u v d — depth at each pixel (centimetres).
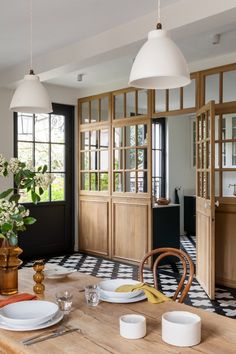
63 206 631
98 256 607
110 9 319
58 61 425
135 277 487
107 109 632
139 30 337
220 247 449
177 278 484
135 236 551
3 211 181
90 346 136
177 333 136
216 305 381
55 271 235
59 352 132
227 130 570
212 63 464
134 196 551
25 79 276
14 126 568
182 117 827
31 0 302
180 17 303
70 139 639
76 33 375
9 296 191
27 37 386
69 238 639
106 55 381
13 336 144
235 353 131
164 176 805
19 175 199
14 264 193
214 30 372
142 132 591
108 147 590
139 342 139
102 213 599
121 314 167
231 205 438
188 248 688
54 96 609
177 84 205
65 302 165
